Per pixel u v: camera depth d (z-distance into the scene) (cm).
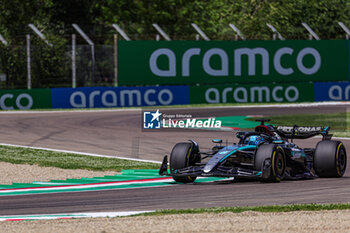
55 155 6312
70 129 8769
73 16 19188
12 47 12925
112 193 4050
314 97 14088
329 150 4653
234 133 8238
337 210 3300
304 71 14200
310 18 19712
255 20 18012
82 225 2923
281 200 3659
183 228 2825
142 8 18462
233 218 3070
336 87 14288
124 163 5769
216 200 3691
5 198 3909
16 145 7125
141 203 3634
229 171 4162
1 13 16412
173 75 13262
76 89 12338
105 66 13675
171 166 4394
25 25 16588
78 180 4747
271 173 4212
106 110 11919
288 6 19250
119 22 18488
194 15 18338
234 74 13712
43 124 9406
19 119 10119
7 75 12962
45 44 13325
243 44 13750
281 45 14000
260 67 13875
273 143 4528
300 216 3114
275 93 13800
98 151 6656
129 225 2905
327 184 4338
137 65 12975
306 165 4819
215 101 13362
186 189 4166
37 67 13200
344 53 14488
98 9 19425
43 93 12125
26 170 5291
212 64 13550
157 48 13125
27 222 3044
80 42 18612
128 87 12656
